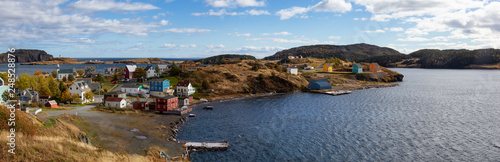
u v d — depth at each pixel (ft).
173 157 171.12
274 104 370.32
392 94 464.24
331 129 238.68
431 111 313.94
